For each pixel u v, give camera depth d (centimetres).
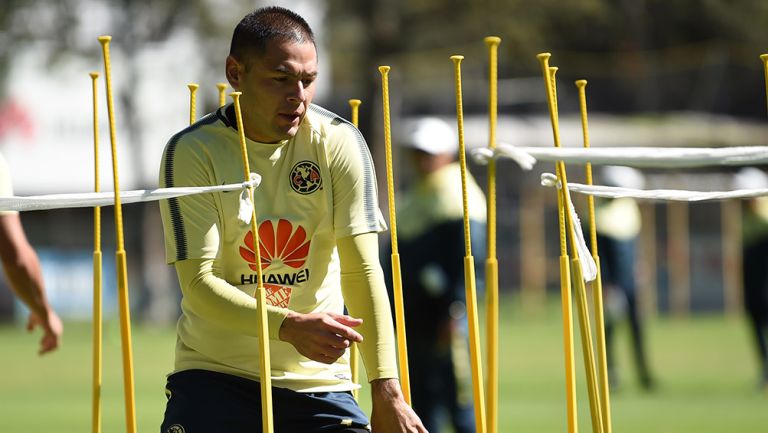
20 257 2256
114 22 11094
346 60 11800
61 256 11244
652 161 1353
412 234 2992
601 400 1581
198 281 1614
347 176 1672
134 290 11800
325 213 1675
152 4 10981
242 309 1580
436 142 3019
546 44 10888
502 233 12369
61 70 11138
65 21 10875
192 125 1667
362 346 1667
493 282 1401
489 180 1400
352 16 10750
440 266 2964
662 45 11469
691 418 4034
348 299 1675
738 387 5078
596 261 1590
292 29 1596
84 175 12950
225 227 1652
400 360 1655
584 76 11919
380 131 10762
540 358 6444
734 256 11012
